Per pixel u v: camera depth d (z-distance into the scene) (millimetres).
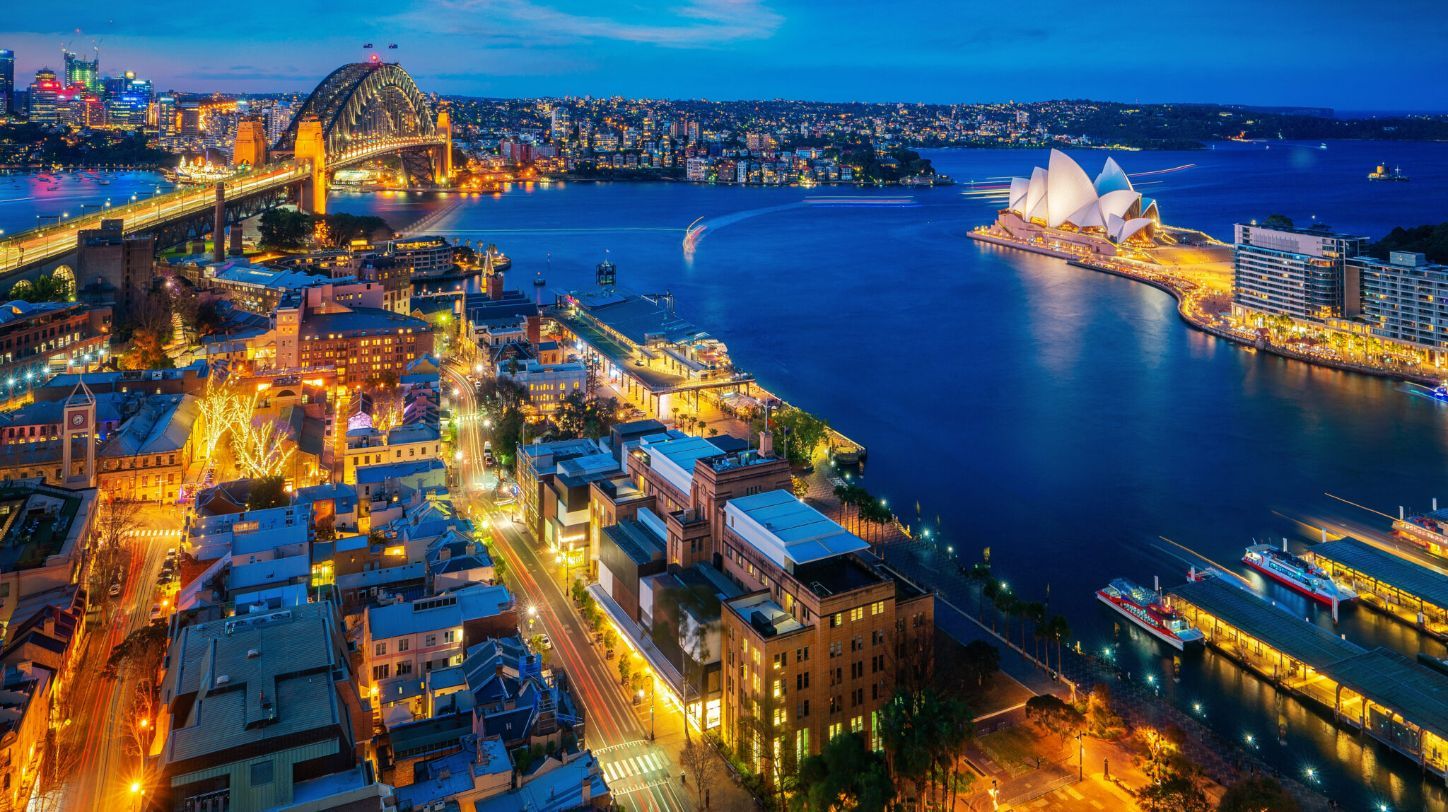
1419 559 196375
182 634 121938
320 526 185250
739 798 120875
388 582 160500
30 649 132875
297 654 115625
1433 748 129375
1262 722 141750
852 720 130500
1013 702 142500
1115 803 119562
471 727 116750
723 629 133125
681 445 177125
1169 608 170750
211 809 95188
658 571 156500
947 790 115750
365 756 113062
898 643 133500
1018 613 156375
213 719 103000
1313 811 120375
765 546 137750
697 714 135375
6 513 172875
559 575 180000
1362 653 149250
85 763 124062
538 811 102938
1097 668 155125
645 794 120562
